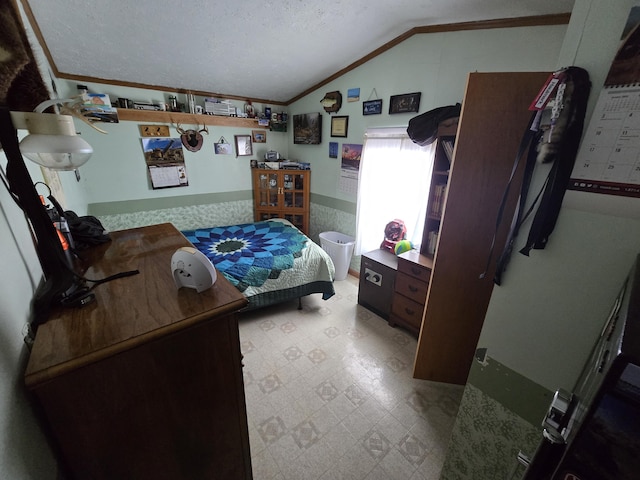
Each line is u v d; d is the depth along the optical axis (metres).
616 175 0.69
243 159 3.53
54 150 0.64
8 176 0.61
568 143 0.74
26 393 0.58
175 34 1.91
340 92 2.88
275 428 1.50
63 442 0.61
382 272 2.40
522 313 0.93
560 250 0.81
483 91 1.31
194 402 0.77
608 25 0.66
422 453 1.40
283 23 1.88
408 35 2.17
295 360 1.99
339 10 1.78
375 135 2.60
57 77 2.23
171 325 0.64
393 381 1.83
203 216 3.40
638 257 0.66
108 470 0.69
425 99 2.21
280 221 3.41
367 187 2.80
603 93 0.68
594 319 0.78
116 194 2.81
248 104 3.35
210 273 0.76
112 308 0.69
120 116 2.62
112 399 0.63
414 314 2.20
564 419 0.50
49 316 0.66
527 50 1.67
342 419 1.56
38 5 1.47
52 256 0.71
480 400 1.08
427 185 2.36
